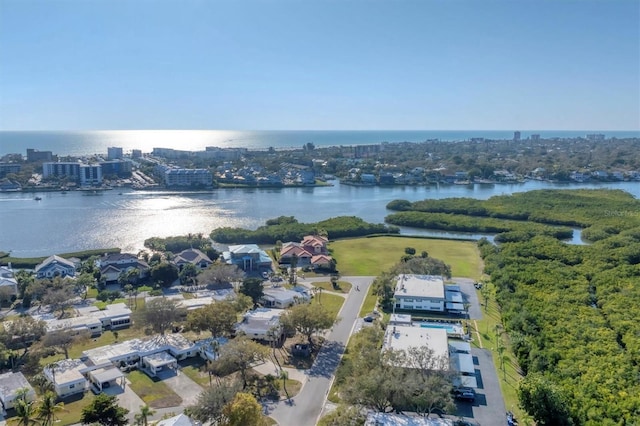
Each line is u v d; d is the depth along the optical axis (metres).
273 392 92.19
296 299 137.38
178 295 147.38
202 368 102.31
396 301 135.50
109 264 161.62
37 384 92.88
